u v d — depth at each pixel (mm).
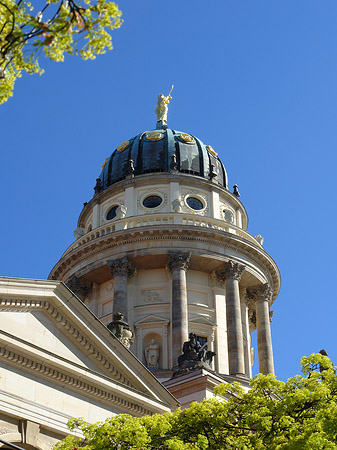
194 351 50094
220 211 72000
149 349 62656
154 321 63750
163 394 38969
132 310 64875
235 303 65000
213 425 31703
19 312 33812
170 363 61844
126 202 70938
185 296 63531
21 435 31078
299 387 32031
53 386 33562
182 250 65312
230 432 31953
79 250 67875
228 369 62812
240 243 67500
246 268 67438
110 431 29578
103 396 35531
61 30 16844
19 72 18156
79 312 35875
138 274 67000
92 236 69438
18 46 17047
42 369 32906
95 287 68625
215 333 64500
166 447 30156
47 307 34719
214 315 65438
